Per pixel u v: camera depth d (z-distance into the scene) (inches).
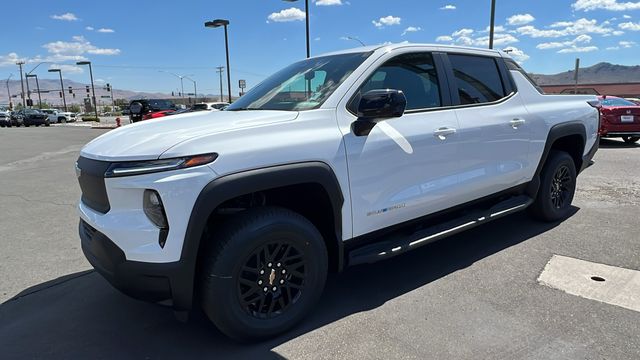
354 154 118.7
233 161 100.1
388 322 120.1
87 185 107.8
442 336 112.2
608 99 498.0
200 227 97.2
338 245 120.8
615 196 243.3
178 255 97.0
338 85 124.7
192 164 96.0
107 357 108.4
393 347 108.3
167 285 98.5
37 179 364.8
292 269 113.7
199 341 114.3
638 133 451.8
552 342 108.0
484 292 135.4
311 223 115.8
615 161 360.5
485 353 104.6
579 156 206.1
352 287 142.4
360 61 132.0
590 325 115.0
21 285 151.6
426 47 146.5
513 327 115.3
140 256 97.2
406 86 136.8
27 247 189.6
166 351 110.3
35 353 110.7
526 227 194.1
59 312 131.8
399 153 128.2
